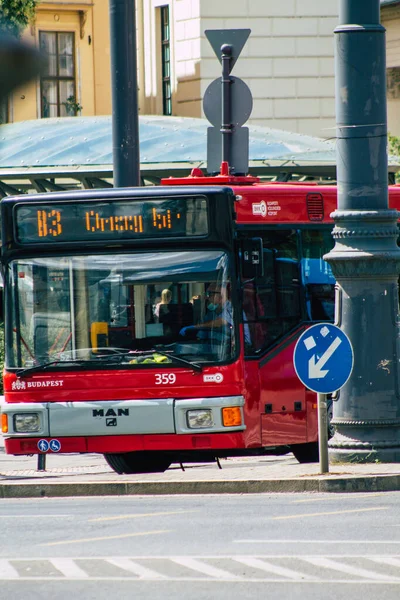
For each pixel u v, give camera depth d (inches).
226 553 811.4
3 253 1379.2
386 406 1341.0
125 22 1533.0
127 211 1354.6
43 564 780.0
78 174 2623.0
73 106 3686.0
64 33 3708.2
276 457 1652.3
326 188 1494.8
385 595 653.3
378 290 1343.5
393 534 893.2
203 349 1325.0
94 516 1047.0
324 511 1040.2
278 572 732.7
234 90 1576.0
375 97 1336.1
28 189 2962.6
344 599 642.8
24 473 1467.8
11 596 666.8
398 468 1278.3
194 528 944.3
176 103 3484.3
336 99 1354.6
